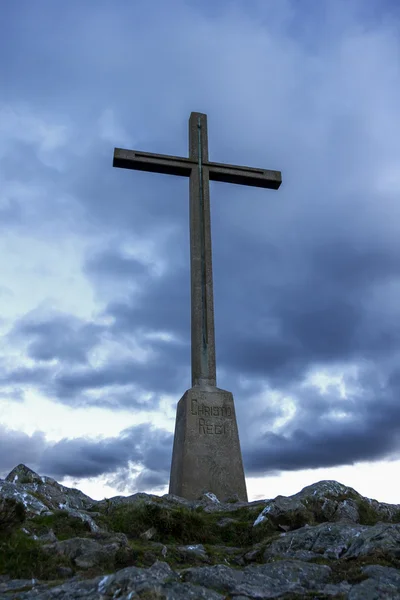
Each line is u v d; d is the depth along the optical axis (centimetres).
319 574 511
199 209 1603
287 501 823
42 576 511
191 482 1258
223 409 1355
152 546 639
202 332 1463
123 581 425
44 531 647
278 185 1755
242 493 1272
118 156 1600
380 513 893
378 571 498
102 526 723
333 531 648
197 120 1730
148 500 866
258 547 672
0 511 589
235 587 466
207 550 662
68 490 946
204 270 1535
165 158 1644
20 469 948
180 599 413
